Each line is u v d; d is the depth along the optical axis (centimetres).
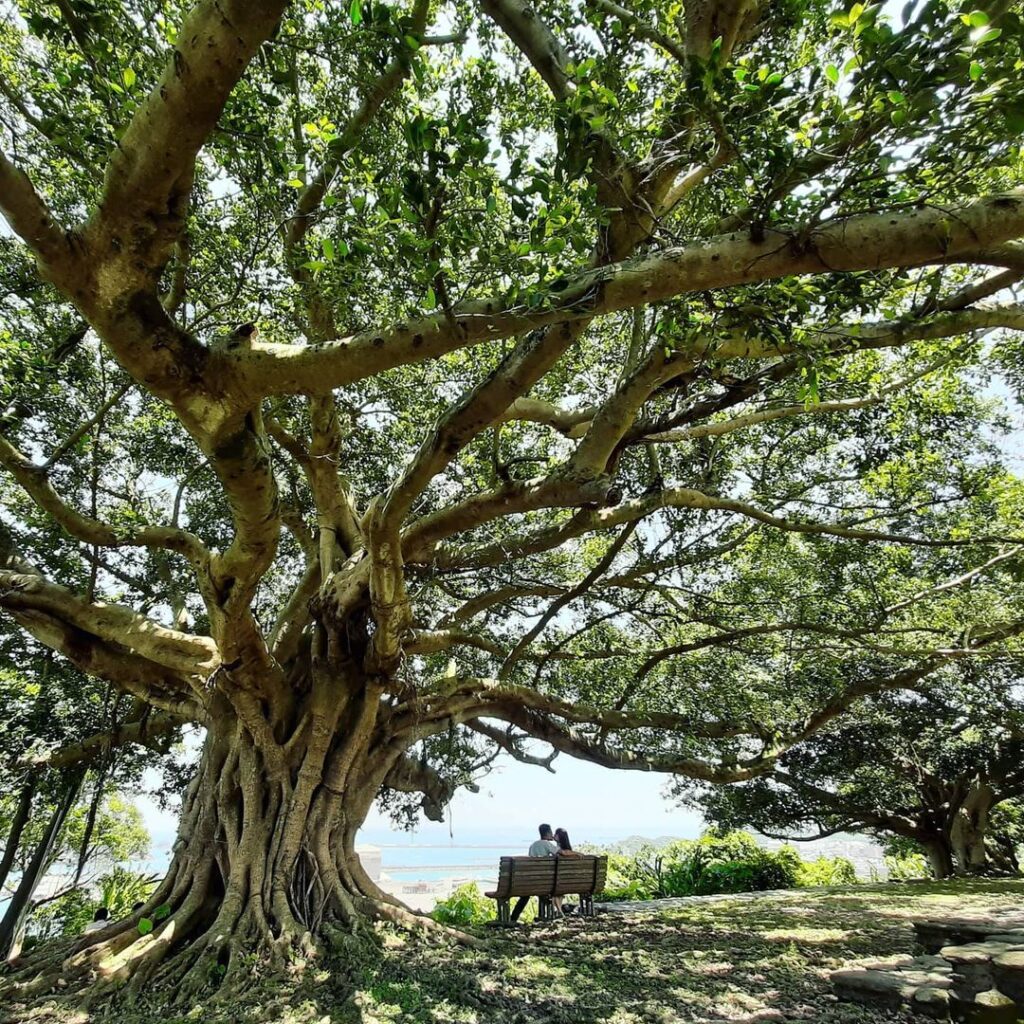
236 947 653
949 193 446
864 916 904
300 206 704
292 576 1333
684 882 1548
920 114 369
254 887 718
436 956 649
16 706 1089
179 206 363
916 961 561
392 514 634
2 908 1661
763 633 1026
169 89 321
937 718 1633
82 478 991
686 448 1041
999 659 1212
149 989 590
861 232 393
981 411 1116
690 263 412
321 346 435
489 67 775
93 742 1031
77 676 1148
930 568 1136
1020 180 591
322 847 771
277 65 595
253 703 780
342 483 966
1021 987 441
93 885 1598
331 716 816
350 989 556
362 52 524
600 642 1272
